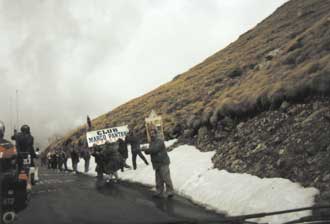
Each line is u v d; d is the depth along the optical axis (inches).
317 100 549.3
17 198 257.3
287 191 367.6
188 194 509.0
